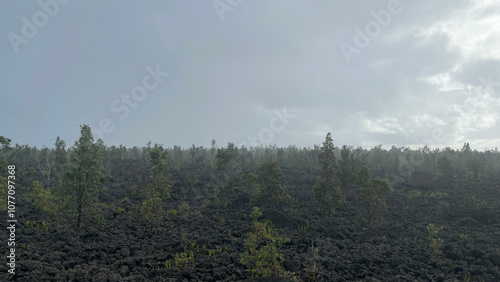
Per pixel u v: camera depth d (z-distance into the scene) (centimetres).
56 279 1930
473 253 2778
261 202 4288
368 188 3534
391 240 3275
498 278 2309
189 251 2623
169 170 6669
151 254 2588
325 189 4066
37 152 8088
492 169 7100
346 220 3928
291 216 3981
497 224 3778
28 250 2462
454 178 6481
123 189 5047
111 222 3497
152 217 3209
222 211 4231
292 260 2436
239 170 7306
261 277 2062
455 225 3800
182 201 4466
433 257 2642
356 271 2405
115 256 2483
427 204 4750
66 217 3150
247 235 2938
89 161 3003
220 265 2377
